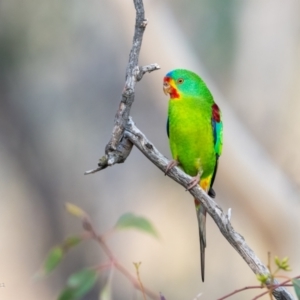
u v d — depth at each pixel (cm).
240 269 1545
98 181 1617
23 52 1504
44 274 495
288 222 1295
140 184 1620
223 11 1449
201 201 578
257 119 1402
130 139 562
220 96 1370
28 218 1642
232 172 1305
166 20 1367
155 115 1472
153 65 540
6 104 1553
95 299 1261
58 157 1611
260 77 1412
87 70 1570
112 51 1538
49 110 1598
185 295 1547
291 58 1394
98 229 1584
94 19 1502
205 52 1452
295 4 1395
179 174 586
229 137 1333
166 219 1596
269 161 1353
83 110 1602
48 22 1494
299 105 1376
